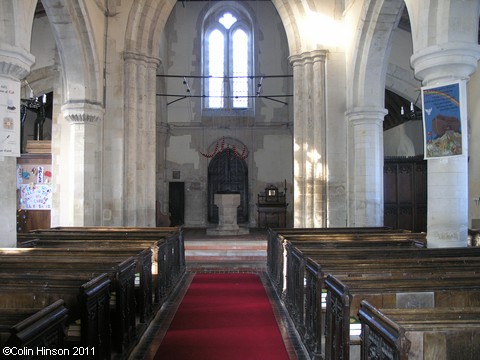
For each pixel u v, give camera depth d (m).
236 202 18.89
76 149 12.92
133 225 13.73
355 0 12.55
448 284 4.41
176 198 23.42
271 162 23.53
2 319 3.26
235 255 13.55
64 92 13.03
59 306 3.29
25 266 5.73
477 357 3.03
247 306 7.85
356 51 12.61
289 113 23.47
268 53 23.53
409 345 2.71
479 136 13.48
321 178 13.58
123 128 13.76
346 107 13.55
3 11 7.69
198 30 23.52
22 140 16.11
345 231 10.38
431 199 7.69
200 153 23.53
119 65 13.80
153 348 5.78
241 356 5.50
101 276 4.55
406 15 15.63
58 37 12.22
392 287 4.35
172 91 23.52
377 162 12.85
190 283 9.84
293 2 13.90
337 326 4.35
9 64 7.66
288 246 7.50
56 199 14.49
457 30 7.32
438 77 7.51
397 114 19.86
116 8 13.84
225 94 23.81
